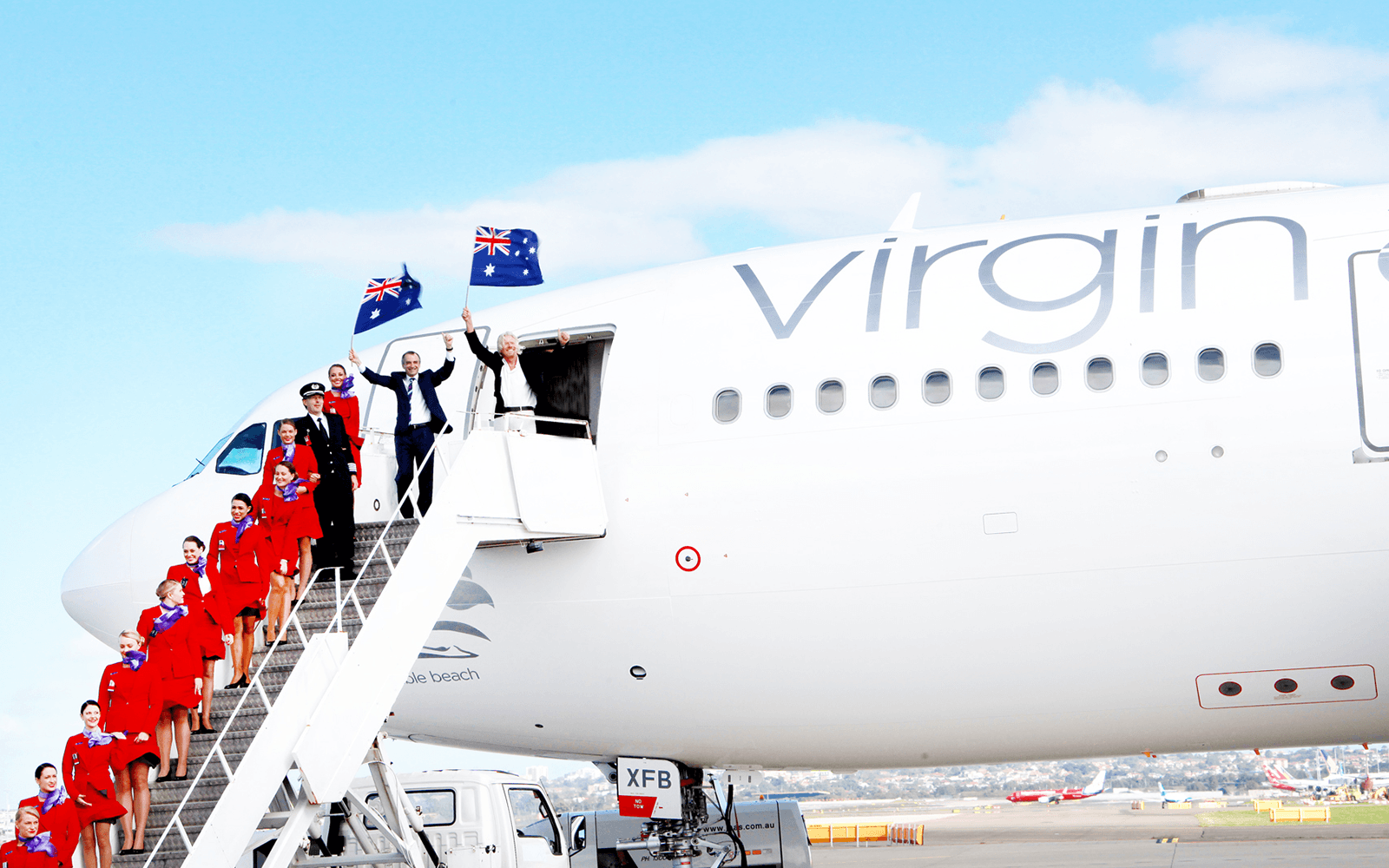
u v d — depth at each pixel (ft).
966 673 40.11
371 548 41.55
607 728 44.96
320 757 34.42
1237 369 37.65
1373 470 36.50
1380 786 345.10
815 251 44.93
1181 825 190.08
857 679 40.96
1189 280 39.06
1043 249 41.42
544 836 60.34
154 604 48.11
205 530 47.93
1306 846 126.62
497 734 46.91
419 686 45.42
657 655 41.98
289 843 34.58
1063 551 38.22
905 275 41.98
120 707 36.22
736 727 43.57
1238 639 38.06
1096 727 41.42
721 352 41.96
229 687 38.52
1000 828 200.85
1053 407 38.50
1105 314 39.11
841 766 47.42
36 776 35.86
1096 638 38.75
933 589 39.19
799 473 39.99
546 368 48.65
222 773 36.73
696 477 40.83
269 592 39.58
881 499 39.29
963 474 38.78
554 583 42.27
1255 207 41.09
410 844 43.34
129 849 35.53
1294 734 41.29
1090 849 134.21
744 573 40.40
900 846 154.51
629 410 42.14
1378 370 36.88
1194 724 40.91
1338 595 37.01
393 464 45.37
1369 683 38.27
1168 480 37.52
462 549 37.99
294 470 40.52
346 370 44.68
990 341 39.60
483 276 44.01
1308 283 38.22
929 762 45.80
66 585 50.70
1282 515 36.96
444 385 46.24
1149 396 37.96
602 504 41.29
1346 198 40.42
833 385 40.37
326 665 35.60
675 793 46.78
